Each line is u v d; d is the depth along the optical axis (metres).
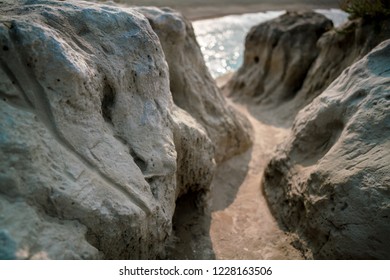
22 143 1.76
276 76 7.09
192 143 3.24
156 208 2.38
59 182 1.86
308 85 6.25
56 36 2.06
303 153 3.42
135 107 2.50
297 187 3.24
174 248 3.12
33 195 1.76
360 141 2.75
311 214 2.93
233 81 7.94
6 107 1.79
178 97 4.08
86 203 1.93
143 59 2.62
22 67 1.89
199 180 3.56
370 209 2.45
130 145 2.38
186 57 4.32
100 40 2.40
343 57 5.69
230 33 11.57
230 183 4.25
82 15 2.38
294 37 6.91
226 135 4.50
